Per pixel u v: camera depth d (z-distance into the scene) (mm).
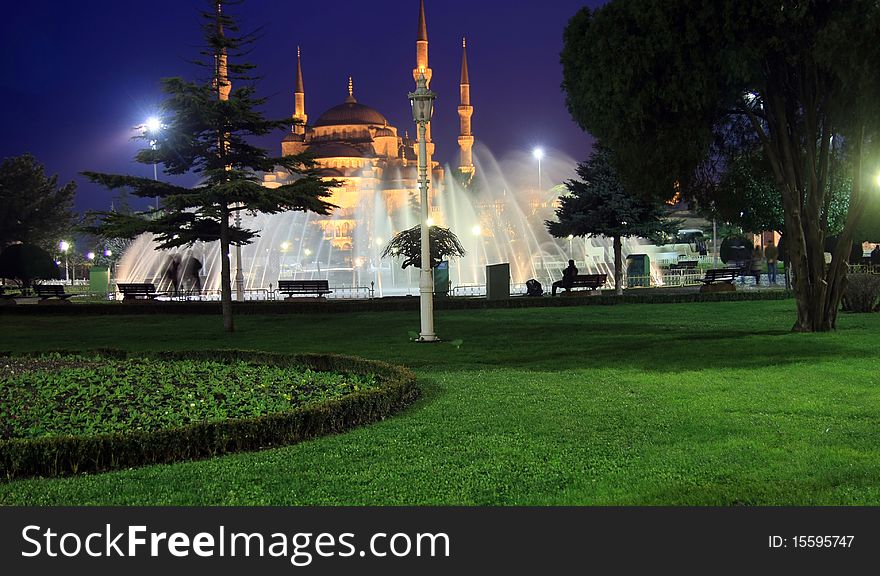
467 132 120812
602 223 34812
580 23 18188
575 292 34750
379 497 6461
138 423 8719
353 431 8844
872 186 17453
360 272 60031
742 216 30125
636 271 44812
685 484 6609
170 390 10820
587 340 17844
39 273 49469
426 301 18547
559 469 7109
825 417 9008
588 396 10594
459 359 15172
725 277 34625
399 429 8844
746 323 21156
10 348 19203
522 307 28734
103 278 47156
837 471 6824
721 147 20938
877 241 40250
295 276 61719
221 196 21453
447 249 33250
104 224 21141
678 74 16453
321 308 28344
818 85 17016
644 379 11977
